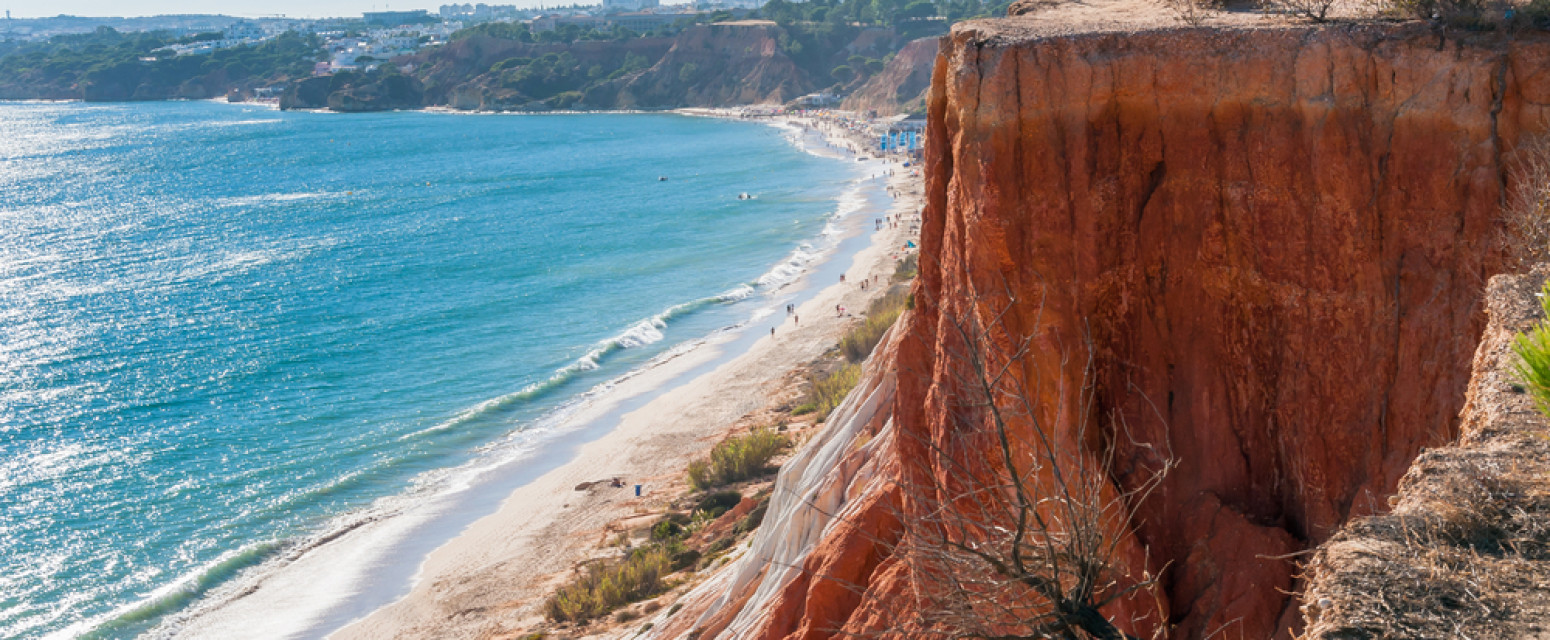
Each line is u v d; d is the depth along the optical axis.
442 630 46.22
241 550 56.38
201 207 183.88
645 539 52.69
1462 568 6.03
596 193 184.25
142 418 76.56
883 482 22.41
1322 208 12.86
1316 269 12.97
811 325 91.94
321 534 58.12
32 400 80.56
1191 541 13.44
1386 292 12.54
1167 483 13.86
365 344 93.94
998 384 13.72
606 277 117.38
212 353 92.38
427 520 59.00
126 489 64.19
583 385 81.44
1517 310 9.05
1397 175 12.48
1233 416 13.83
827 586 20.50
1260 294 13.48
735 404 73.12
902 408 18.31
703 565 47.81
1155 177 14.24
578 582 47.53
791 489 30.47
